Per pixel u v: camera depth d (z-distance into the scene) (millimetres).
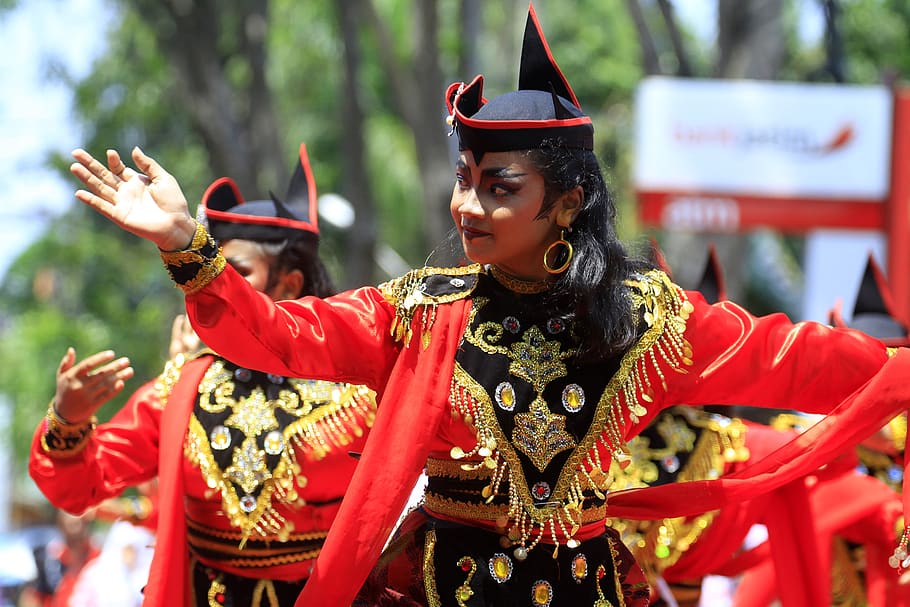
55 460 10047
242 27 32750
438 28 29641
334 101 42562
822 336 8125
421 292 7758
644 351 7828
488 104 7680
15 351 46156
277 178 32875
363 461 7633
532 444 7645
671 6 25688
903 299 24125
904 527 8406
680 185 23969
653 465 11148
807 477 11062
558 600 7730
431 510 7965
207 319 7121
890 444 12898
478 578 7664
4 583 31766
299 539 10227
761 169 24062
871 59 38750
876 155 24172
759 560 11836
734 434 11320
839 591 13500
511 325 7758
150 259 46906
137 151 7027
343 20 30969
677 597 11836
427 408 7590
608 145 45156
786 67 35125
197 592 10297
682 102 24000
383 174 44781
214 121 32469
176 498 9828
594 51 47500
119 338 45812
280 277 11094
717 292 12328
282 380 10383
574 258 7652
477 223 7520
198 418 10242
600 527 7992
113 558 19797
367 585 8016
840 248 25609
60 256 46125
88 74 39469
